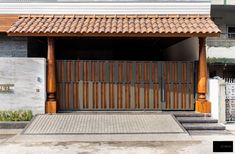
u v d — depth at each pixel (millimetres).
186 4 16188
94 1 16188
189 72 15500
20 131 13758
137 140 12148
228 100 15461
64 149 10922
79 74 15406
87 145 11453
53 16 16141
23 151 10672
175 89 15492
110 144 11602
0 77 14625
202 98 15094
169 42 19078
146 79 15453
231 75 21812
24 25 15234
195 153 10469
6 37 16234
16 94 14664
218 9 21641
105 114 14766
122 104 15422
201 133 13375
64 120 13898
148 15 16219
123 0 16219
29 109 14703
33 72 14742
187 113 14906
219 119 14656
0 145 11492
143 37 15625
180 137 12422
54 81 15039
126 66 15461
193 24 15406
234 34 21828
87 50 21922
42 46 18812
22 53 16234
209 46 20812
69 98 15398
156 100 15445
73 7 16219
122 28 14945
